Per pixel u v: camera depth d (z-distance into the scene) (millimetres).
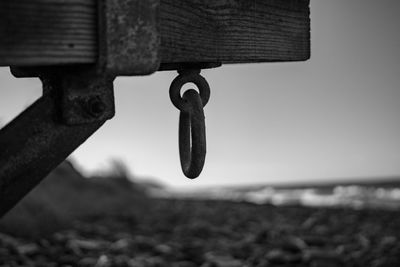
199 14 813
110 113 725
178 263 2494
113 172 7184
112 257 2473
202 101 853
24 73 764
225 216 5008
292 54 957
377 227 4492
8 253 2342
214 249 2932
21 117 693
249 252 2895
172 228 3812
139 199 6219
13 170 687
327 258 2727
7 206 690
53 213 3367
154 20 683
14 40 585
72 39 623
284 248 2875
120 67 659
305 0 977
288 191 21359
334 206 7121
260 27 898
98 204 5082
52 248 2615
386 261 2771
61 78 688
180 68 858
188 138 848
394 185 23375
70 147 719
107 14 640
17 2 584
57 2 610
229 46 857
